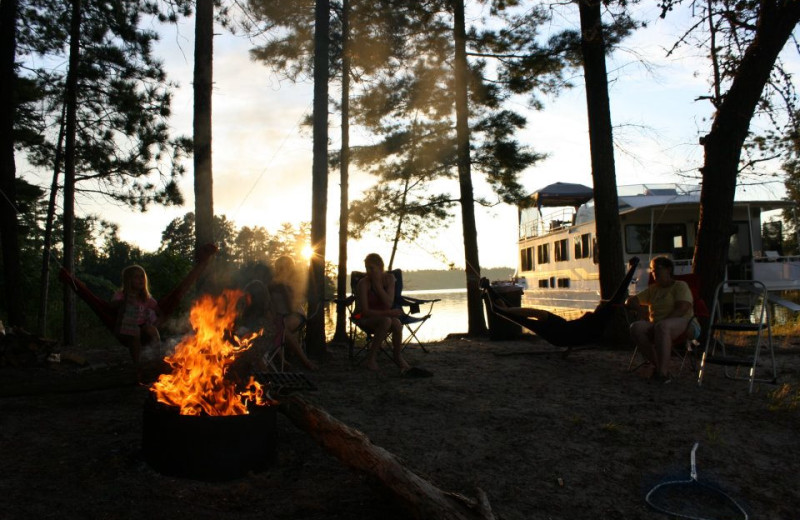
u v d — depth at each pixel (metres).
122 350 8.59
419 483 3.00
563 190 21.56
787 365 7.03
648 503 3.33
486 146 11.71
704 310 6.62
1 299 16.25
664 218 16.47
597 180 9.05
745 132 8.27
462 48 11.41
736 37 8.76
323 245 7.91
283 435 4.29
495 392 5.70
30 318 18.02
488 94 11.45
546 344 9.44
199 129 7.04
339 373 6.65
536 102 11.71
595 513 3.22
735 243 16.47
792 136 9.20
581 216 18.67
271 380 4.12
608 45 9.20
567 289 19.34
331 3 10.25
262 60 10.44
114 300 5.93
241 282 6.79
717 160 8.33
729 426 4.60
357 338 11.41
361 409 5.05
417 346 9.41
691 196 15.54
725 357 6.07
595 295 17.39
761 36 8.06
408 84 11.52
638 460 3.92
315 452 3.95
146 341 5.83
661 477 3.68
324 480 3.50
